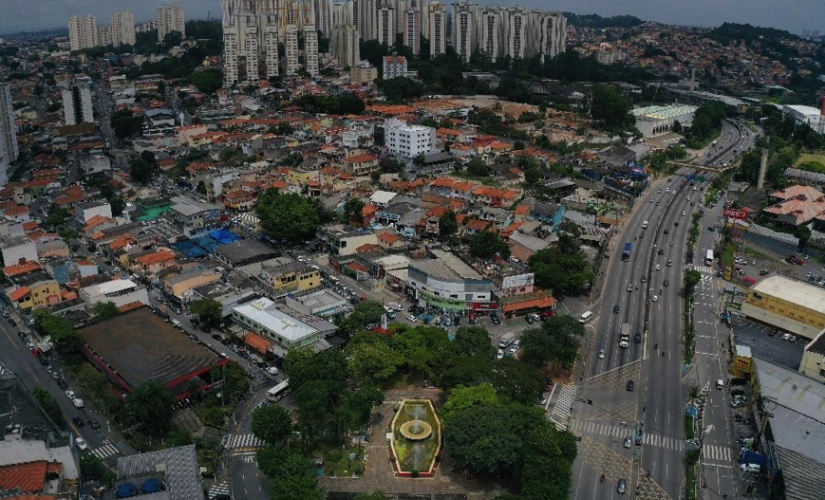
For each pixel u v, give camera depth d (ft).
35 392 593.01
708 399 647.56
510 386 602.85
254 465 547.08
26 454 480.23
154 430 575.38
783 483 493.36
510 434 524.11
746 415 622.13
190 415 599.57
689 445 578.66
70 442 502.38
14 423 510.58
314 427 564.71
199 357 643.86
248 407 620.49
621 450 571.69
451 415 560.61
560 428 597.11
